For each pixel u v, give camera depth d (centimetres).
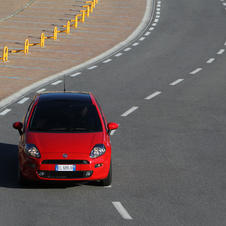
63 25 12250
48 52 9075
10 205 2705
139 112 5269
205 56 8938
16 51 8975
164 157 3750
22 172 2900
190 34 11219
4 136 4228
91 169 2866
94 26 12231
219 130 4616
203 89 6500
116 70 7694
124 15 13850
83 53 9094
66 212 2616
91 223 2472
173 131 4553
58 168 2831
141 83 6806
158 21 12925
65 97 3478
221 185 3130
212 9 14725
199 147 4047
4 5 15050
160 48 9694
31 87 6378
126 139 4256
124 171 3397
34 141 2969
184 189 3042
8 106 5375
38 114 3241
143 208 2702
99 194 2917
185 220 2542
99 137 3061
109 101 5747
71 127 3153
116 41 10456
